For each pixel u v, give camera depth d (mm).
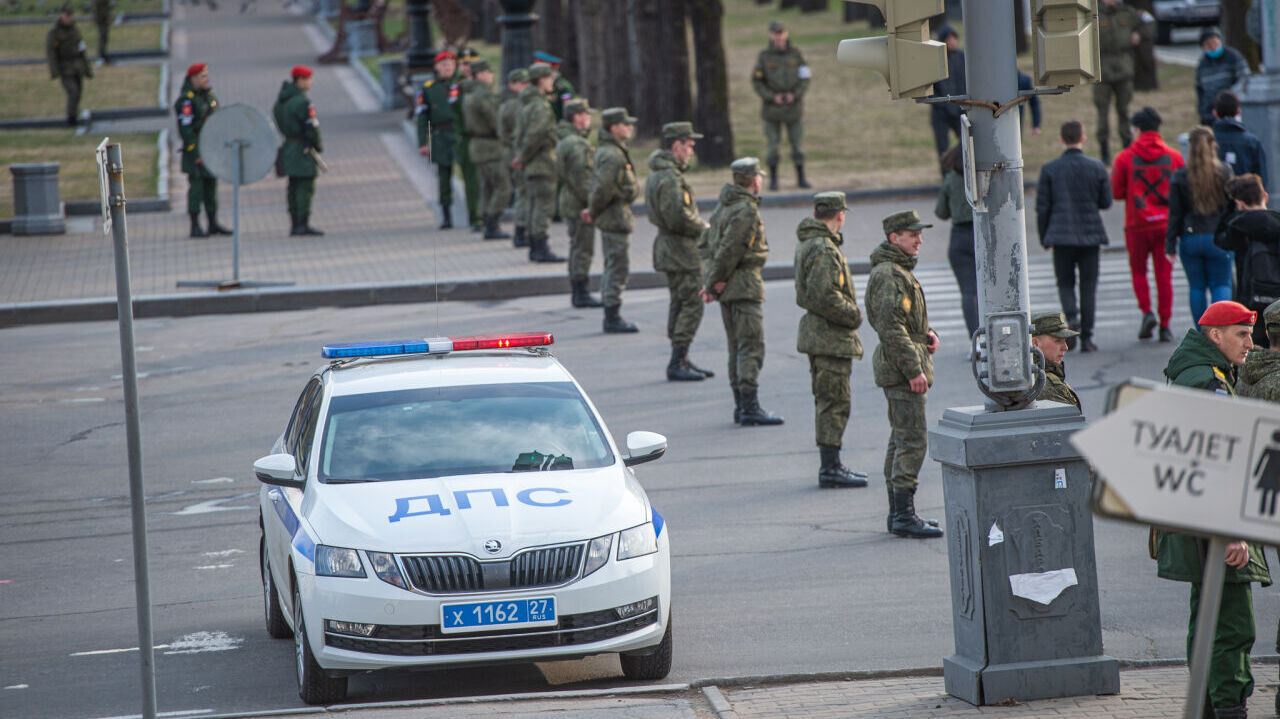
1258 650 29172
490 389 31641
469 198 92062
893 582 34406
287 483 29156
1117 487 14125
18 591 35938
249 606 34469
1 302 73500
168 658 30812
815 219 41750
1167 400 14156
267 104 152250
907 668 27703
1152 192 58531
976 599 24734
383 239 90438
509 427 30469
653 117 128625
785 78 101875
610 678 29094
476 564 26422
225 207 105062
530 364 33156
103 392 58188
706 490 43250
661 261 56094
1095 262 57812
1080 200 56719
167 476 46594
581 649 26609
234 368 61625
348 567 26531
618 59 141875
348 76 183125
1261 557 23000
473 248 86375
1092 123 120750
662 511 41344
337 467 29391
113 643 31891
